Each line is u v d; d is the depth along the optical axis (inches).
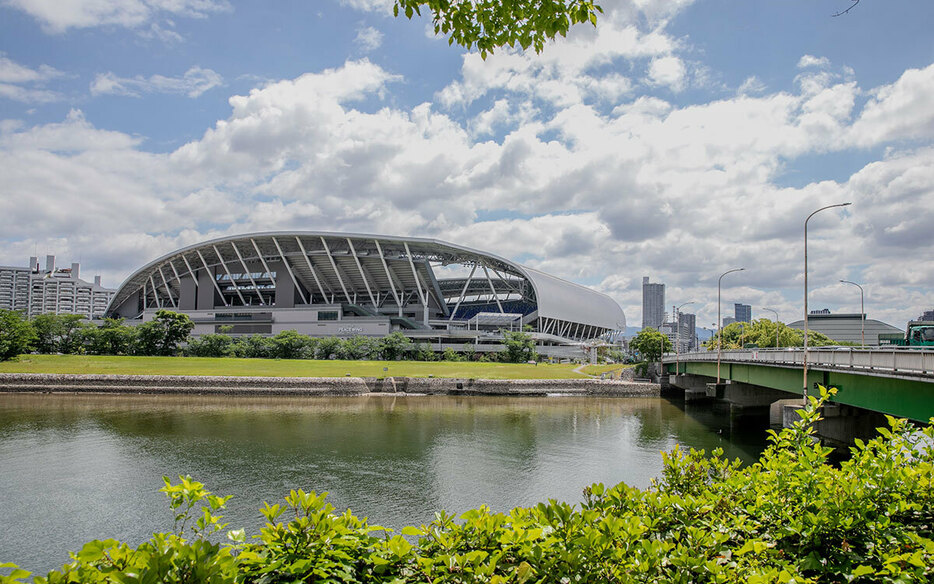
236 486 1307.8
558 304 6451.8
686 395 3117.6
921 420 952.3
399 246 5944.9
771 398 2551.7
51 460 1512.1
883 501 295.7
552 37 356.8
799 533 288.5
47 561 915.4
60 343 4623.5
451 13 364.5
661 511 313.9
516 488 1332.4
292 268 6338.6
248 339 4884.4
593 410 2780.5
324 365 4072.3
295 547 236.5
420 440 1870.1
